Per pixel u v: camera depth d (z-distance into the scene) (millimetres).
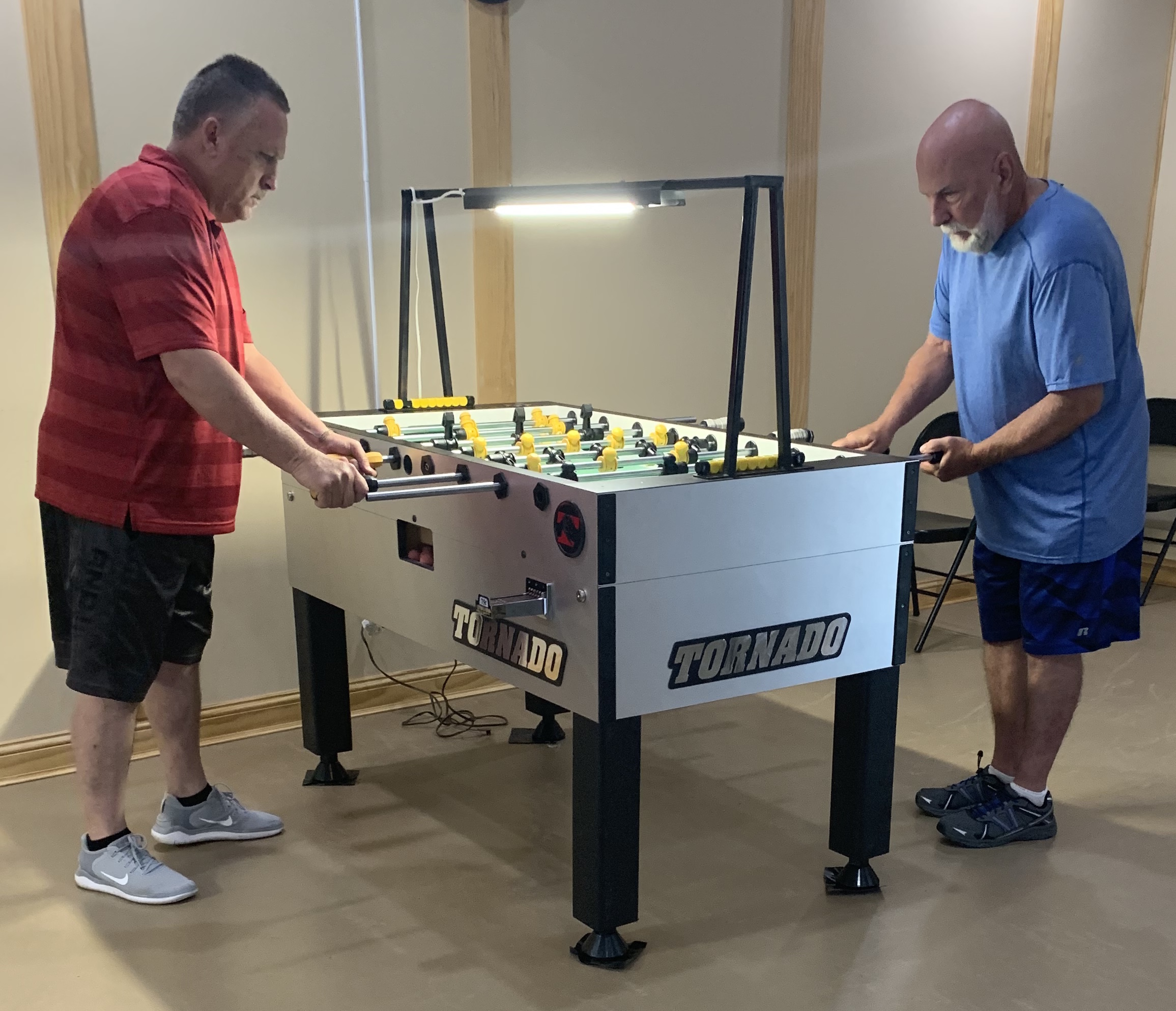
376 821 2406
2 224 2436
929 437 3783
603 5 3076
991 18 3855
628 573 1658
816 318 3697
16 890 2109
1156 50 4332
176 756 2260
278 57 2664
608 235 3232
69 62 2428
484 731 2945
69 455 1958
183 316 1844
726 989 1776
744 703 3164
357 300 2889
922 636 3615
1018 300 2137
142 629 2006
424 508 2053
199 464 2025
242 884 2133
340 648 2559
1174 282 4438
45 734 2662
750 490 1755
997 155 2074
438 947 1908
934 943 1915
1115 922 1988
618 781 1760
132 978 1816
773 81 3432
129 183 1870
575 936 1943
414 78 2846
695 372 3492
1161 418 4305
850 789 2051
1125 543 2197
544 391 3232
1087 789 2578
